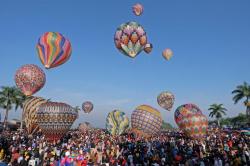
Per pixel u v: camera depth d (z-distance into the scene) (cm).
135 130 3494
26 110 3438
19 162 1783
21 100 6353
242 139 3002
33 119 3344
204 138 3584
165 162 1894
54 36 2609
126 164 1891
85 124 6750
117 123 4669
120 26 2450
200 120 3588
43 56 2620
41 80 3142
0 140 2534
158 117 3481
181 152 2169
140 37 2391
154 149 2408
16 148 2097
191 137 3594
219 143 2778
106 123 4734
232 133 4394
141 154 2108
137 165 1891
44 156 1919
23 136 3256
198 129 3562
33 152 2052
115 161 1853
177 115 3847
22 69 3116
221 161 1902
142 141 3044
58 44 2591
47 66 2608
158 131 3519
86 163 1733
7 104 6259
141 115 3456
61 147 2312
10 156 2044
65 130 2934
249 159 1964
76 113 3095
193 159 1845
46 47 2592
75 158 1739
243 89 6681
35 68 3148
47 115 2864
